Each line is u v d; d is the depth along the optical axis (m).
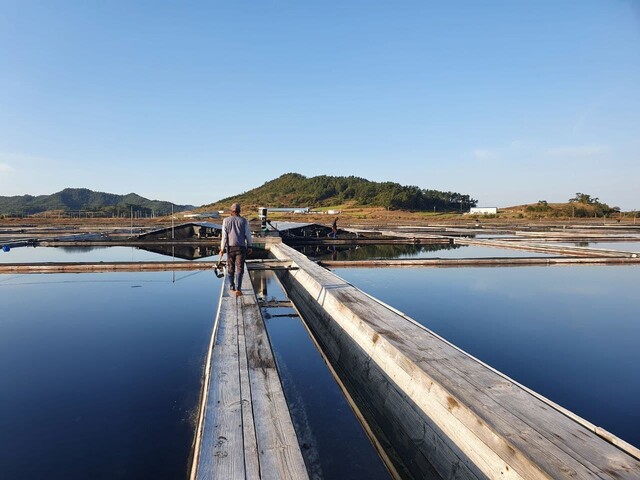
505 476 2.59
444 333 6.47
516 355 5.49
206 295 9.31
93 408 4.04
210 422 3.10
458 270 13.04
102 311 7.87
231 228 7.30
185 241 21.89
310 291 9.31
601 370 4.95
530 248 18.94
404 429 3.93
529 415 2.99
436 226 42.88
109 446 3.39
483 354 5.52
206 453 2.71
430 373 3.79
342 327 6.53
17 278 11.45
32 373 4.89
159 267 13.00
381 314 6.07
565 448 2.55
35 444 3.41
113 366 5.12
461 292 9.61
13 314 7.64
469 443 3.00
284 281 12.37
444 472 3.22
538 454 2.48
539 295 9.31
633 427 3.63
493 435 2.77
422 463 3.52
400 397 4.14
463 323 7.02
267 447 2.80
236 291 7.25
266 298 10.07
